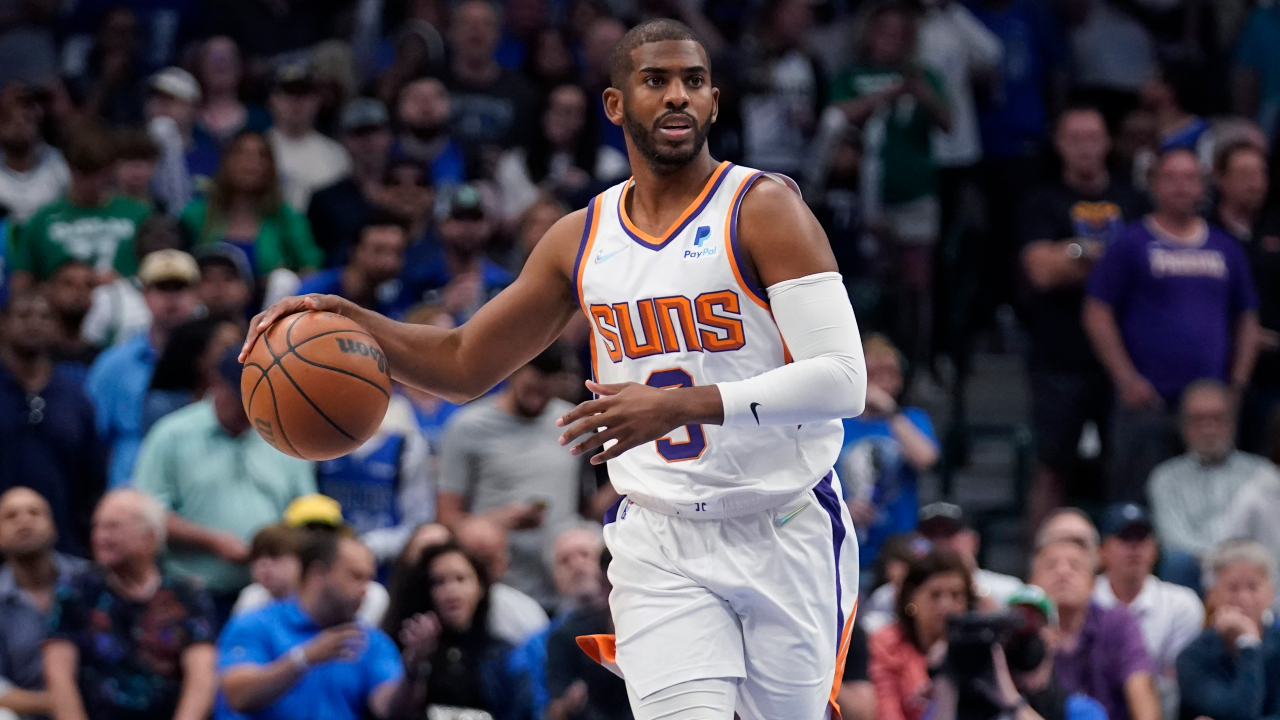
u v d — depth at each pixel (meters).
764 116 20.47
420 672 11.16
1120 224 17.20
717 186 6.60
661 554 6.72
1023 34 21.88
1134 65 23.11
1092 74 22.97
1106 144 17.98
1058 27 22.94
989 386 20.00
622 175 19.58
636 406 6.05
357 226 18.41
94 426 14.32
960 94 20.73
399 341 7.11
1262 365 17.03
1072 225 17.17
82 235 17.06
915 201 19.75
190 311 14.91
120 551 12.00
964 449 17.39
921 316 19.75
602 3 23.02
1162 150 16.47
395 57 20.98
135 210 17.39
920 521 13.05
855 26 21.72
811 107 20.47
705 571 6.64
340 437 6.77
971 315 20.91
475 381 7.19
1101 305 16.05
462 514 14.02
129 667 11.91
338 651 11.15
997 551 16.98
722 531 6.68
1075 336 16.56
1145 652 12.27
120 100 21.05
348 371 6.73
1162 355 15.87
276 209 17.47
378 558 13.58
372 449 13.94
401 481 14.12
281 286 16.31
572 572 12.29
